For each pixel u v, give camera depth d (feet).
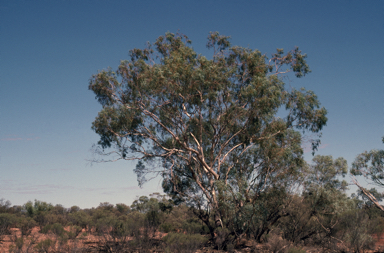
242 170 72.95
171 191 78.23
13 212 125.59
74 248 48.98
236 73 70.23
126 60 66.80
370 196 70.59
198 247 55.47
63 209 141.59
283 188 66.28
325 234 66.54
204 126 71.77
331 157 72.33
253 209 60.39
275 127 65.57
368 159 72.18
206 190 72.69
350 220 59.67
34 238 65.62
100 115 68.39
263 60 68.90
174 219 102.17
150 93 65.00
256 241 64.23
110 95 67.87
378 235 63.72
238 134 70.13
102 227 60.34
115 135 71.36
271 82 64.13
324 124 71.41
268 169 66.28
